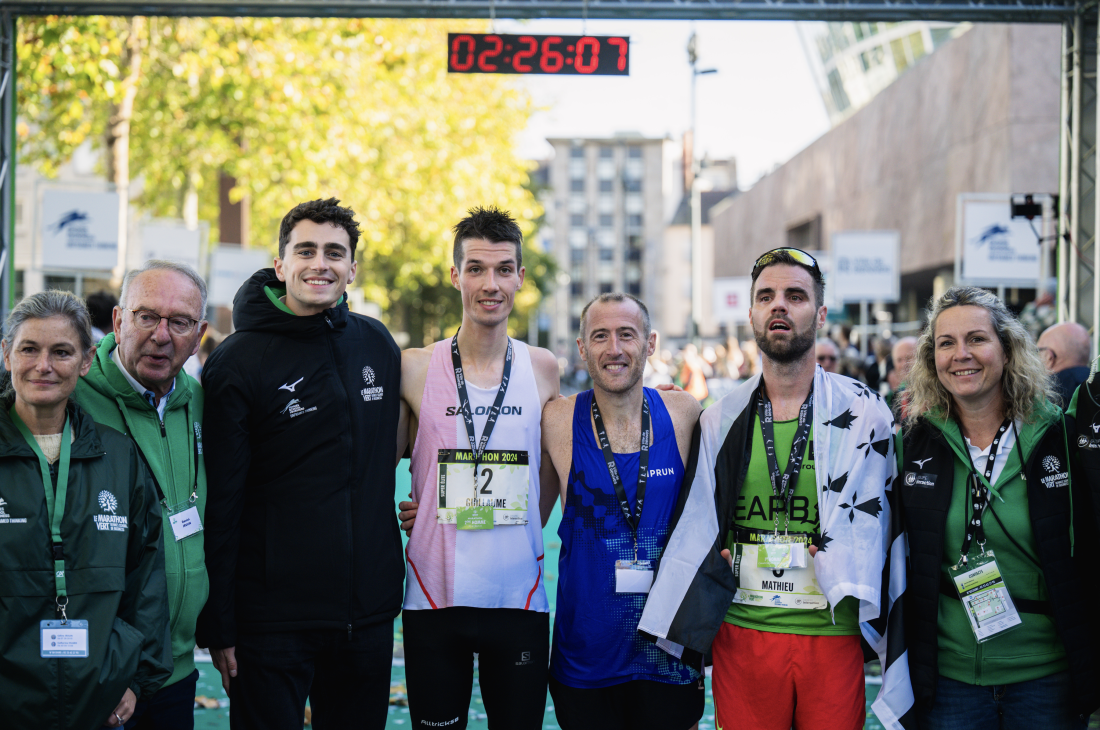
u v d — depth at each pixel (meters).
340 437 2.62
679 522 2.61
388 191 15.52
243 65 12.20
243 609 2.57
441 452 2.76
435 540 2.71
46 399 2.14
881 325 18.55
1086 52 6.24
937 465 2.50
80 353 2.19
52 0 5.99
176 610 2.45
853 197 23.42
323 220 2.60
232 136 13.70
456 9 6.02
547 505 2.96
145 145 15.05
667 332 67.50
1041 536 2.37
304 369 2.61
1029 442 2.42
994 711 2.42
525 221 17.42
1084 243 6.40
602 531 2.66
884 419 2.58
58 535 2.14
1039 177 15.05
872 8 6.10
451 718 2.71
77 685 2.10
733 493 2.59
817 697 2.48
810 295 2.57
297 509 2.58
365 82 13.40
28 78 10.98
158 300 2.41
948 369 2.46
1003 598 2.38
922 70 19.05
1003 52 15.40
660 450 2.72
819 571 2.46
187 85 13.18
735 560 2.58
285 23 12.36
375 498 2.67
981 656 2.41
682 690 2.64
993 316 2.46
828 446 2.53
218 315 12.51
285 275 2.63
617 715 2.68
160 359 2.44
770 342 2.57
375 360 2.74
